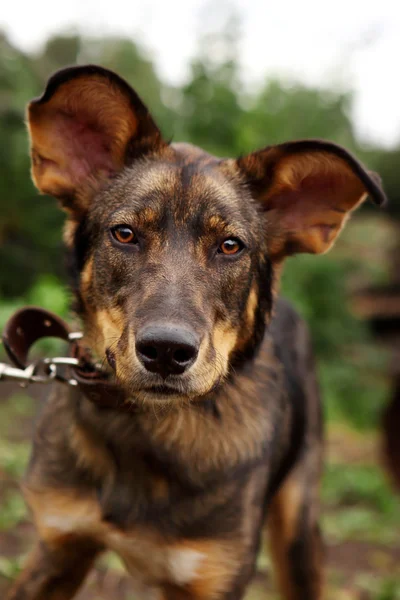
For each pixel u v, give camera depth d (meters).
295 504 0.97
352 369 2.79
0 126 1.83
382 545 1.38
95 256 0.80
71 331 0.86
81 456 0.81
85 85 0.81
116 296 0.78
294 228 0.88
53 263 1.90
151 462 0.80
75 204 0.84
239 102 2.33
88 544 0.83
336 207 0.87
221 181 0.82
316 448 1.02
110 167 0.85
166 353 0.72
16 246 1.88
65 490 0.82
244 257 0.81
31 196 1.87
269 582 1.14
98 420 0.81
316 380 1.05
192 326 0.73
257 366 0.87
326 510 1.51
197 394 0.75
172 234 0.78
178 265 0.77
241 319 0.82
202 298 0.76
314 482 1.00
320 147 0.83
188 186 0.80
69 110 0.82
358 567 1.27
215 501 0.80
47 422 0.84
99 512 0.81
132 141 0.84
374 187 0.80
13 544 1.07
